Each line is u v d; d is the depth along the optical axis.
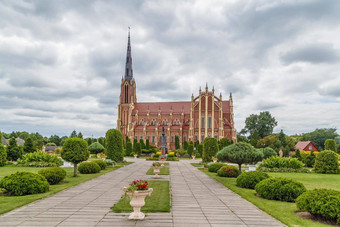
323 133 125.56
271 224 12.70
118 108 123.00
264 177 23.19
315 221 13.16
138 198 13.20
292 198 17.48
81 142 30.67
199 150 82.38
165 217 13.66
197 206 16.31
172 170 40.31
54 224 12.18
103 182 26.30
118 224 12.32
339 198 13.10
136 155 81.44
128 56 126.56
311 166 50.22
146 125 115.75
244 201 17.94
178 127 113.38
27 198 17.44
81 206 15.76
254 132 114.50
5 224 12.13
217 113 108.31
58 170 24.41
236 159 30.70
